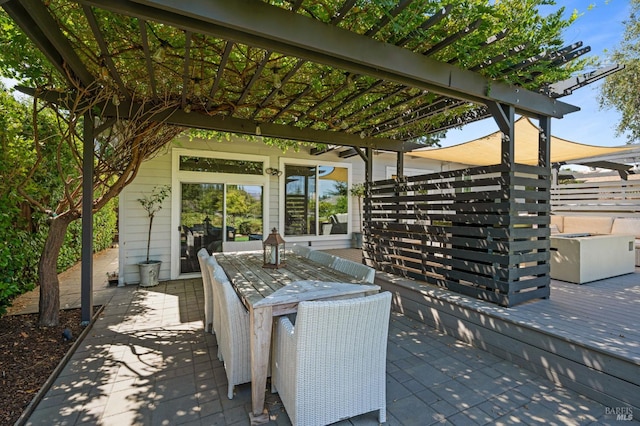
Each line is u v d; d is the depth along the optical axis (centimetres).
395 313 404
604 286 405
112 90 325
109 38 253
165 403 211
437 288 379
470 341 308
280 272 285
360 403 184
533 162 791
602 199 727
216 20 184
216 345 301
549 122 348
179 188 571
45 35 225
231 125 420
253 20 194
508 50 266
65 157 448
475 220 344
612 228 655
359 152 527
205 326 338
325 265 323
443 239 384
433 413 200
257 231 640
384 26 225
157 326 350
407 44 254
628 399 199
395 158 829
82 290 348
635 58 750
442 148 608
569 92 338
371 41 237
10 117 346
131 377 243
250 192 634
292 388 174
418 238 421
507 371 255
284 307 208
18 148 350
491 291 324
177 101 370
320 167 718
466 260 354
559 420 194
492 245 325
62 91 318
